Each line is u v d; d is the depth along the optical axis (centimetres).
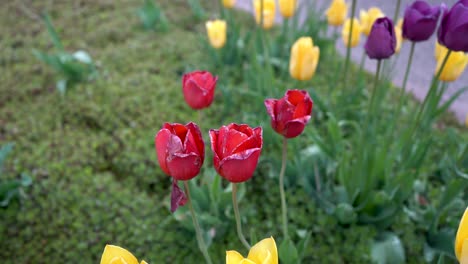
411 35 82
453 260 92
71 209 104
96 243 98
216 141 53
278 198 104
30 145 122
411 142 100
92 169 115
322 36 162
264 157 107
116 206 104
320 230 97
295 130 61
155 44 168
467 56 85
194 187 94
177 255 95
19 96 142
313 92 114
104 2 202
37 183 110
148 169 114
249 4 204
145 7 172
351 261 92
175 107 136
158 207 105
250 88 129
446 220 97
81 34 177
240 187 98
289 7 123
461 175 86
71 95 142
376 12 104
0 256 95
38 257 95
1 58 161
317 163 106
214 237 97
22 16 191
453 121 131
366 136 104
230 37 146
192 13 193
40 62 160
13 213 103
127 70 154
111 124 130
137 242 97
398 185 91
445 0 142
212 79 76
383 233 96
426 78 147
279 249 76
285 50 146
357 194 94
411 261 93
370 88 142
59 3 202
